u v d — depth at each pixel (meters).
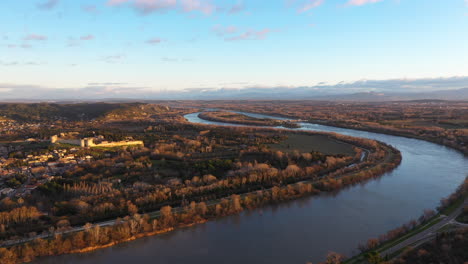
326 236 170.25
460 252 136.00
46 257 149.75
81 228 172.12
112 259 150.50
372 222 185.88
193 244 163.50
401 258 137.12
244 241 166.00
